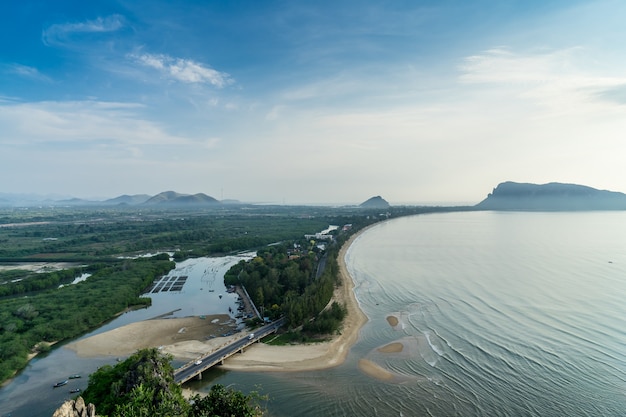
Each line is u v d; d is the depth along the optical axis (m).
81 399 45.47
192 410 57.72
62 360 104.19
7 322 117.19
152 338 118.69
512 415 74.81
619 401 77.38
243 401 60.03
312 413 78.19
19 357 99.94
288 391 86.62
